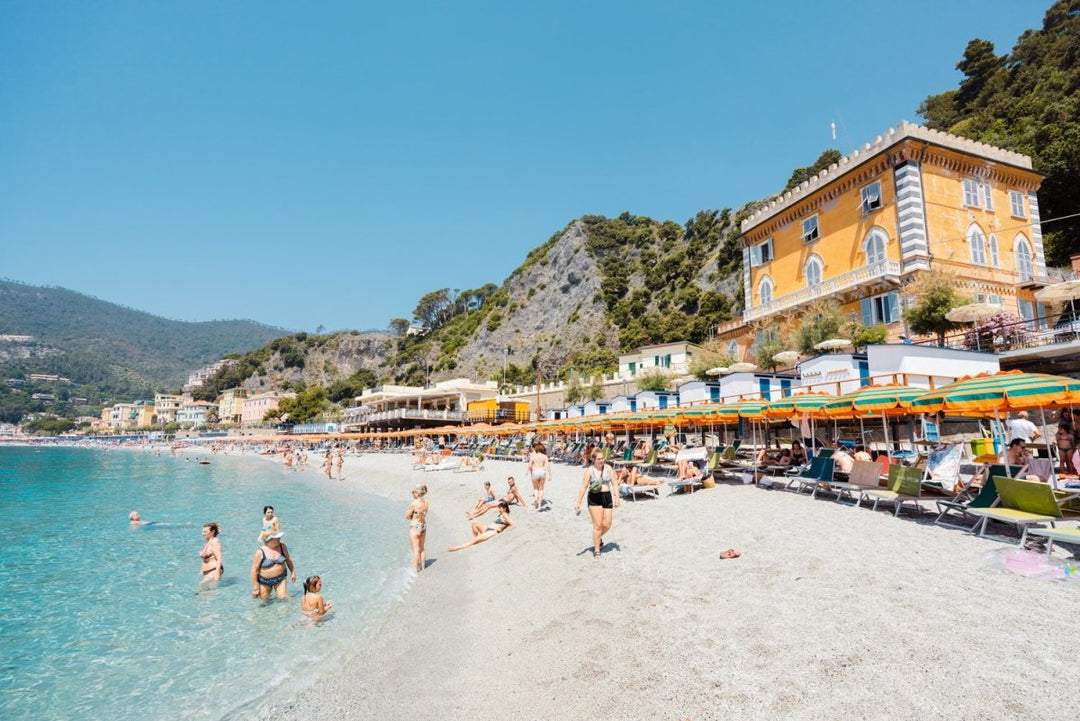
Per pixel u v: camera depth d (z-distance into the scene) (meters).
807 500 12.08
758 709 4.29
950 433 17.78
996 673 4.29
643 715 4.52
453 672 6.26
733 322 41.19
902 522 9.41
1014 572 6.49
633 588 7.68
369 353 189.50
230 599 10.16
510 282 150.25
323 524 18.27
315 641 7.97
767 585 6.84
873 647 4.93
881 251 29.80
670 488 15.57
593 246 124.81
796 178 81.88
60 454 94.19
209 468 54.41
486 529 14.35
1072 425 11.50
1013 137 41.47
